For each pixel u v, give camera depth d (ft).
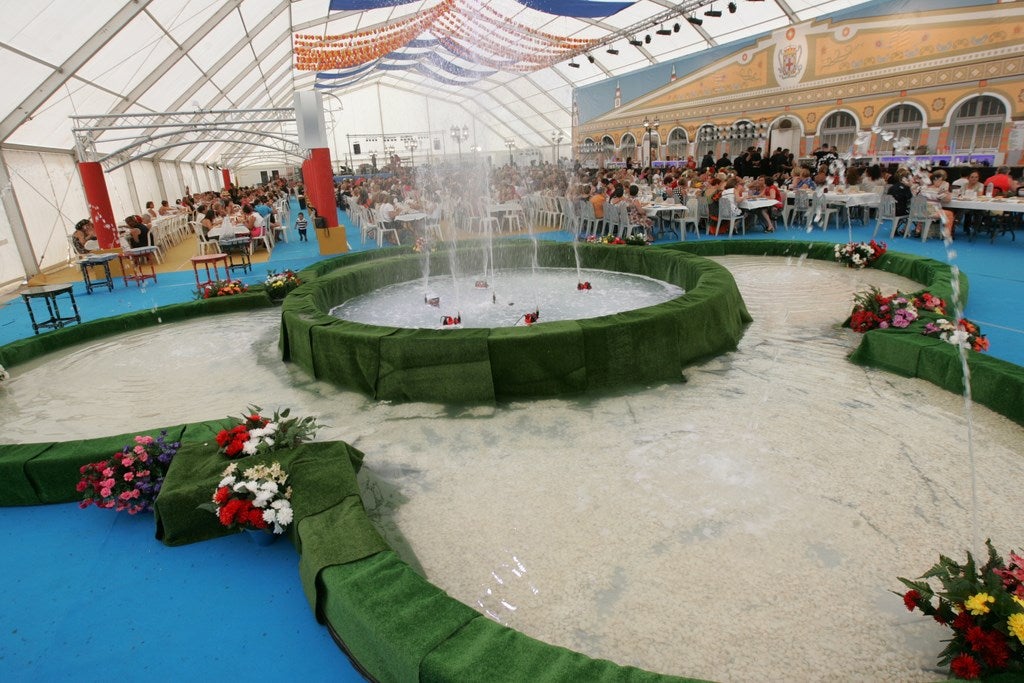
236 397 13.34
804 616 6.20
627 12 43.14
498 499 8.64
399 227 34.06
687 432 10.25
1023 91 29.32
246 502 7.71
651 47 52.47
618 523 7.89
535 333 11.94
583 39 50.19
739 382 12.28
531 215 36.86
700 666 5.67
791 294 18.93
